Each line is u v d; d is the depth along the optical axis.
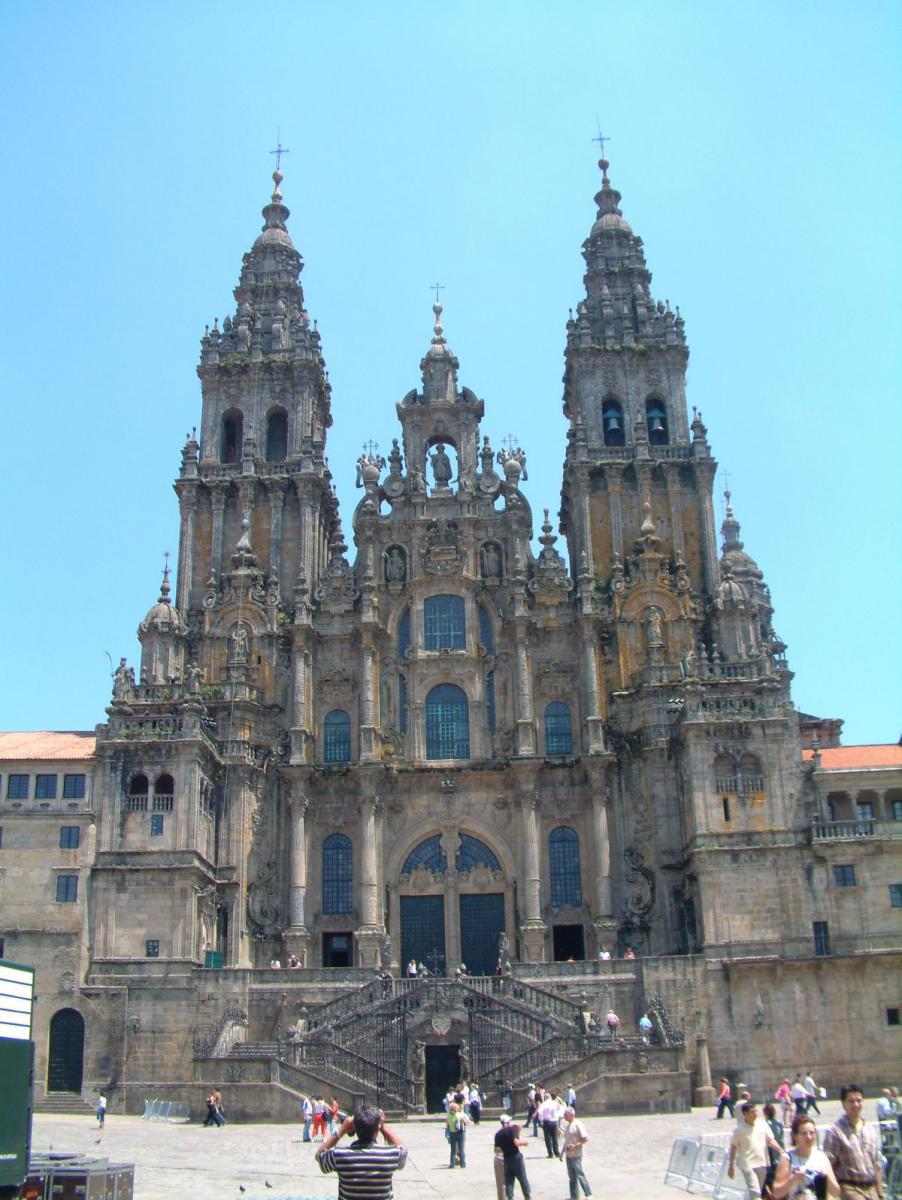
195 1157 41.62
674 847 72.81
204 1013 64.50
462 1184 33.97
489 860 76.62
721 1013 64.00
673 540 82.19
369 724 77.12
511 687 78.88
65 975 65.06
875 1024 63.97
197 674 75.25
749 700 70.88
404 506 83.69
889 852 67.31
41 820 68.00
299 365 88.00
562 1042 57.62
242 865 73.38
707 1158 30.14
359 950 72.69
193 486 84.06
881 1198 19.00
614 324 90.19
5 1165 21.55
